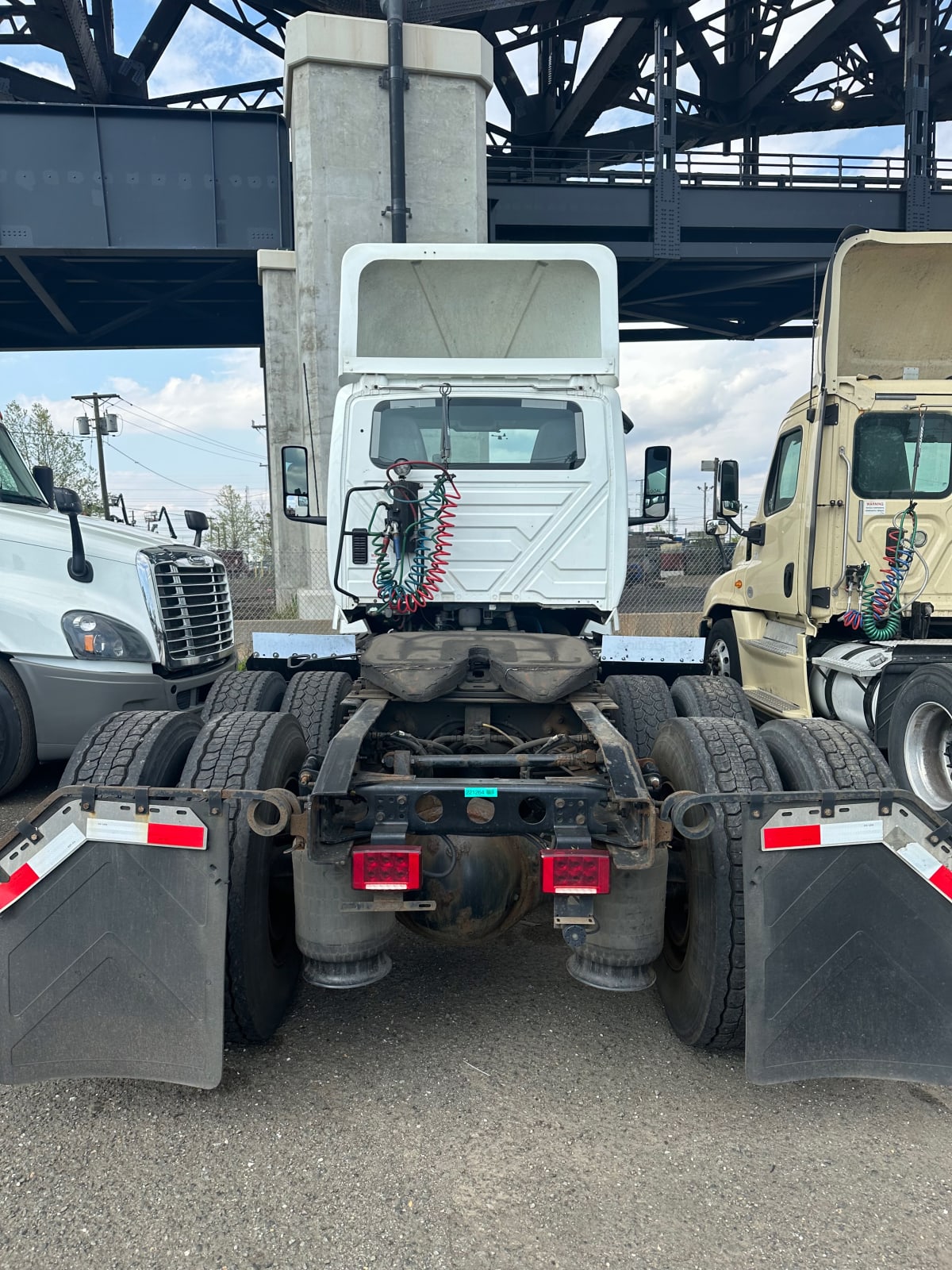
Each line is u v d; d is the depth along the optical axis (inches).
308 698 170.9
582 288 207.6
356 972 106.0
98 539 234.2
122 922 95.9
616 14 737.0
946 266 233.9
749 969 95.3
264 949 112.1
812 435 236.5
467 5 623.2
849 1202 88.7
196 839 95.3
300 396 648.4
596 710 129.9
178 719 123.1
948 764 179.2
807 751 114.6
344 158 552.1
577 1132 99.4
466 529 187.3
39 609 220.1
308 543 621.6
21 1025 95.6
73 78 878.4
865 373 250.2
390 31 541.6
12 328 1079.6
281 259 642.2
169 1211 87.0
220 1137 98.3
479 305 211.6
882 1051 96.6
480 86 574.9
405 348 215.8
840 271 228.5
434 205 570.9
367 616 194.2
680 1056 115.4
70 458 1476.4
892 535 229.5
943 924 96.5
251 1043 116.6
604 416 191.2
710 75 1067.9
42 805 96.1
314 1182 91.2
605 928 105.5
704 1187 90.6
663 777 121.0
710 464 287.4
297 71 546.3
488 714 140.6
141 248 677.3
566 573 189.2
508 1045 118.1
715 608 321.1
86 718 223.3
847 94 1092.5
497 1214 86.5
